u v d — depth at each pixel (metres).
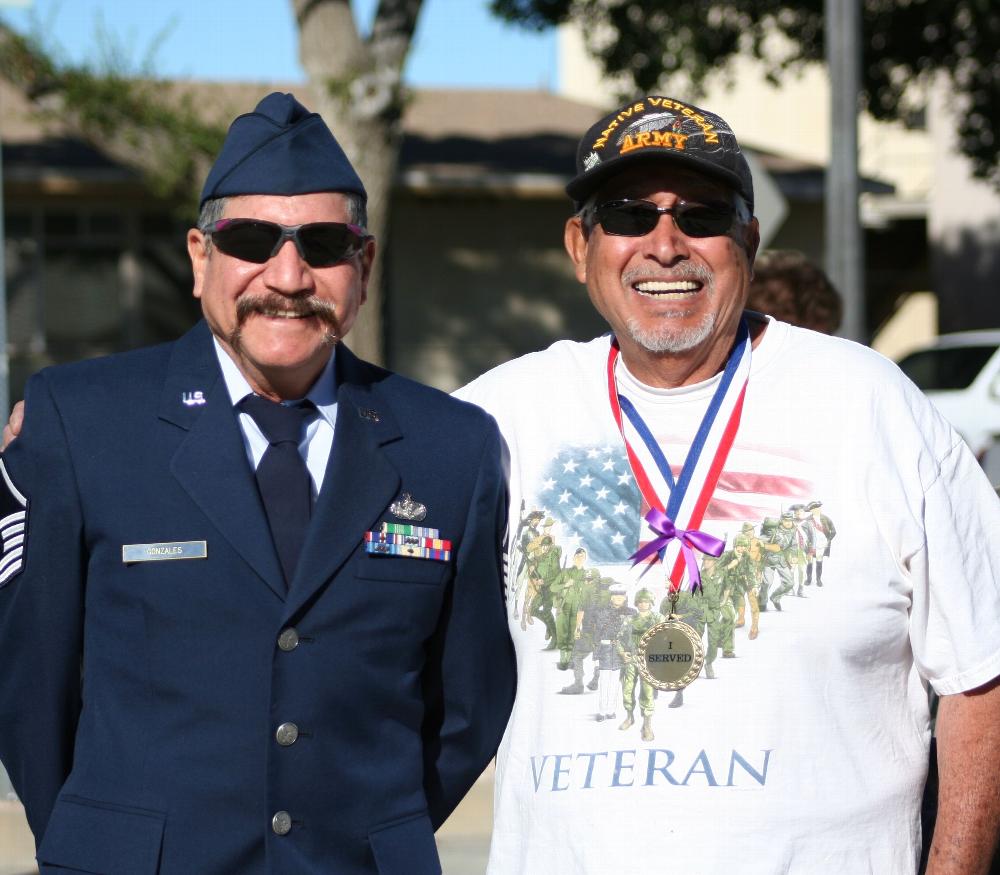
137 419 2.82
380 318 12.93
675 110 2.89
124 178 16.16
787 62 17.27
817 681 2.66
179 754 2.68
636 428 2.88
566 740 2.73
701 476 2.79
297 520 2.81
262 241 2.78
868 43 16.89
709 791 2.62
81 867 2.64
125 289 16.91
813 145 27.92
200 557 2.72
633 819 2.64
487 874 2.85
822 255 17.80
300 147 2.84
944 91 20.84
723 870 2.60
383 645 2.81
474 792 6.48
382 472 2.87
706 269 2.84
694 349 2.84
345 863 2.74
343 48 12.43
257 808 2.68
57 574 2.79
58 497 2.78
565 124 20.27
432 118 20.02
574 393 2.96
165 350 2.96
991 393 13.80
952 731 2.69
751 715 2.65
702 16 16.36
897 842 2.70
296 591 2.73
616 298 2.88
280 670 2.71
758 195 8.29
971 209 21.48
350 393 2.93
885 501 2.69
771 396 2.82
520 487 2.93
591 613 2.76
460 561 2.92
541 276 17.17
